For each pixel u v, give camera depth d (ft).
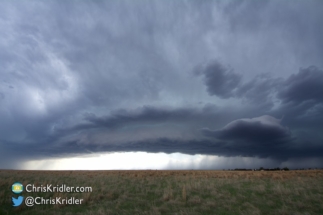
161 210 38.68
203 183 69.82
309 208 39.06
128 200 47.55
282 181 74.84
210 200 45.47
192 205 42.52
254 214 34.83
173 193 54.19
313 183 68.33
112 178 90.53
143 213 36.63
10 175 97.86
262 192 53.21
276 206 40.83
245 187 61.98
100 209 37.58
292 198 46.80
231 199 46.06
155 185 72.23
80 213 37.19
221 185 64.44
